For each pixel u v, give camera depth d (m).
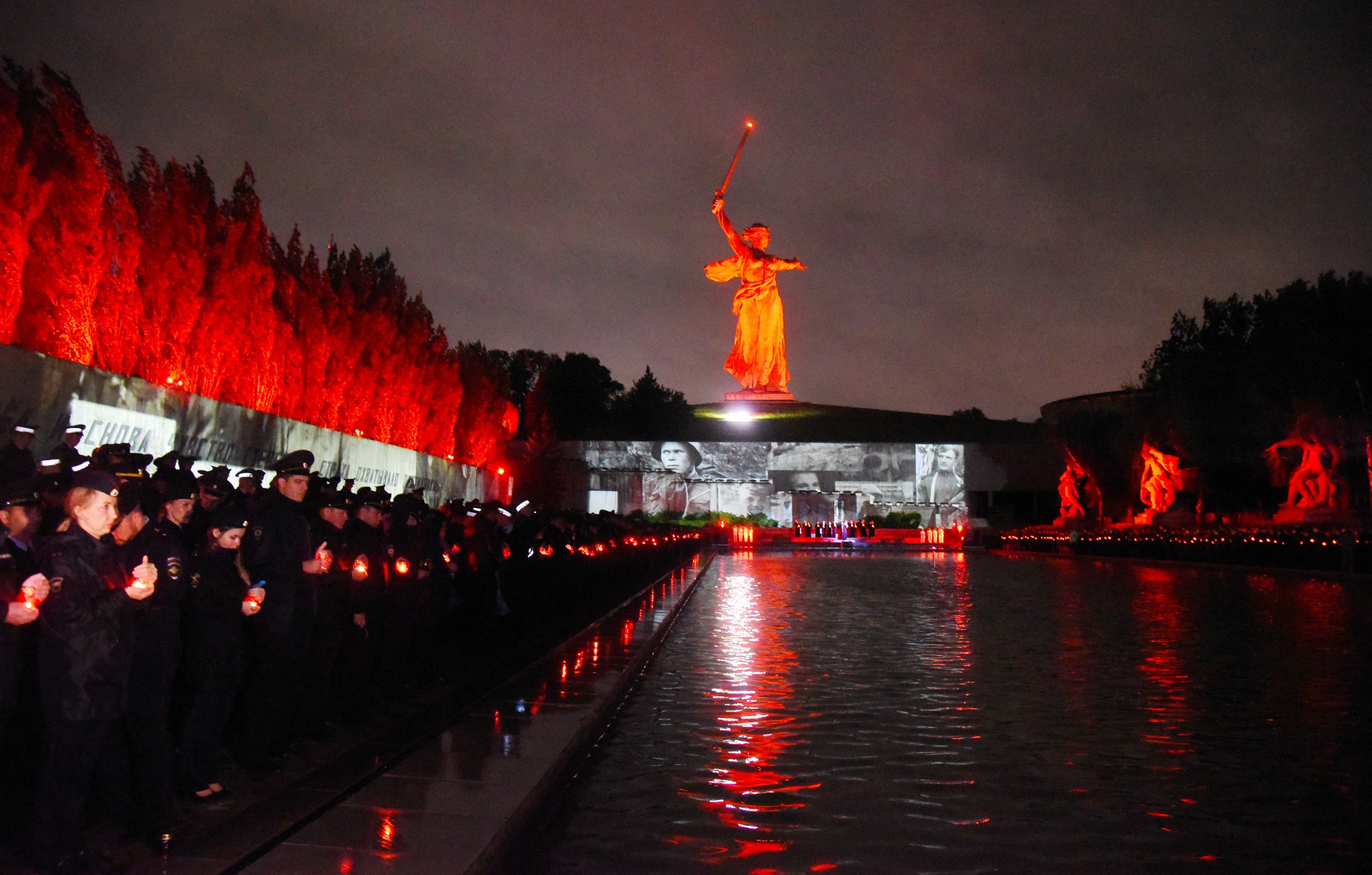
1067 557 51.78
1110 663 14.87
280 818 6.64
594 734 9.86
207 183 18.48
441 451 31.19
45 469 7.36
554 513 18.69
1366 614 21.97
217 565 7.06
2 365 12.19
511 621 15.62
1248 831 7.36
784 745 9.77
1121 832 7.32
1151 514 53.88
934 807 7.83
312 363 22.03
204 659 6.97
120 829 6.55
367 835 6.29
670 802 7.93
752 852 6.81
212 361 18.22
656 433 73.19
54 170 14.82
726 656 15.38
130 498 6.23
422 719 9.70
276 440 19.09
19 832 6.22
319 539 8.52
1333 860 6.82
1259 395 46.84
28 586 5.18
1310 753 9.52
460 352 36.50
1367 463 43.62
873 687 12.85
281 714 8.05
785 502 68.88
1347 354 42.50
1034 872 6.55
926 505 69.12
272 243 21.98
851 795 8.14
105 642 5.69
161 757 6.20
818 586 29.95
